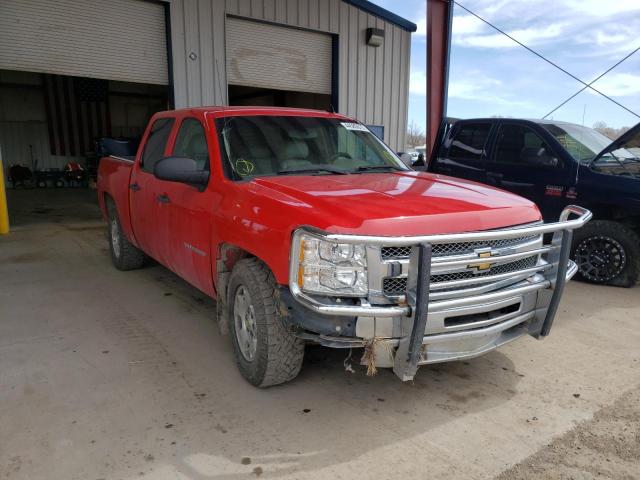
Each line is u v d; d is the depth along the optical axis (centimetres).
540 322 337
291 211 296
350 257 273
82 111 2102
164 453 274
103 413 312
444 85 1155
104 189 639
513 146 676
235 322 356
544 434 297
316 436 292
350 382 356
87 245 807
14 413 312
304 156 413
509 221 312
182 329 449
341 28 1295
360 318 274
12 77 1961
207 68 1095
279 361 324
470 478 257
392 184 358
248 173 378
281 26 1205
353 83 1347
